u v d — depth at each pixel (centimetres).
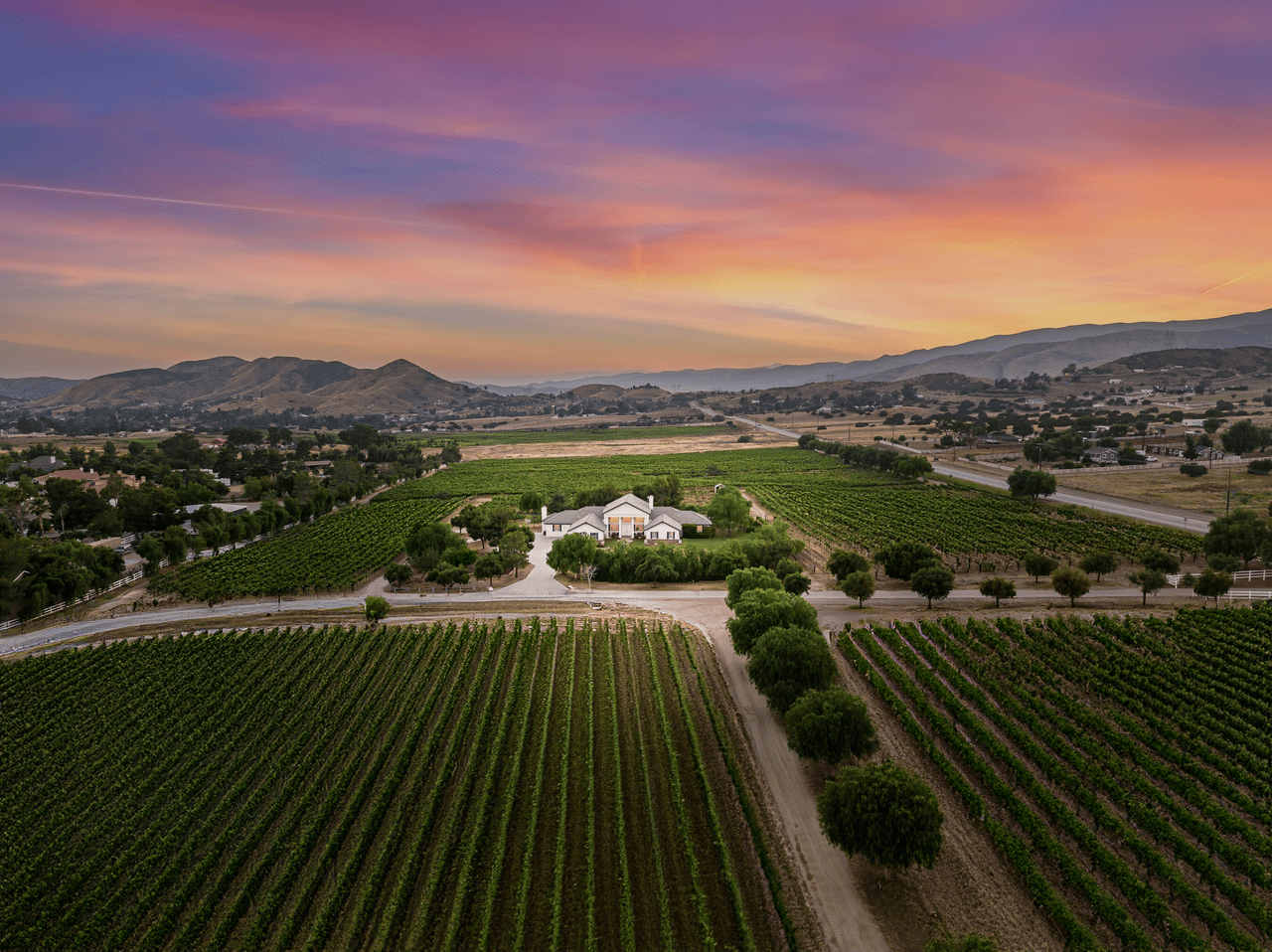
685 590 12162
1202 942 4269
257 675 8681
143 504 18400
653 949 4534
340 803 6150
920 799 4819
